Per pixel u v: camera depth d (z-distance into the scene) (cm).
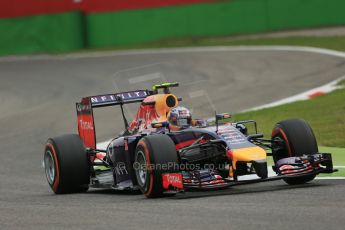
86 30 14725
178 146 3353
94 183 3734
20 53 14650
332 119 5547
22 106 8756
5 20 14650
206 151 3284
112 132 6362
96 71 11156
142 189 3195
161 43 13962
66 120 7350
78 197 3516
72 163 3662
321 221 2305
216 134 3209
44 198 3547
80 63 12350
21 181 4344
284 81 8319
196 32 14188
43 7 14762
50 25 14588
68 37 14562
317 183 3256
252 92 7806
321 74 8462
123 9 14600
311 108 6184
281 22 13588
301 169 3125
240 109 6806
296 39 11975
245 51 11444
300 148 3222
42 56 13962
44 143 6131
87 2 14725
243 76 9094
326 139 4888
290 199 2805
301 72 8825
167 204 2906
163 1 14362
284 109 6331
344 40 11081
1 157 5562
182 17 14262
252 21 13788
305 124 3297
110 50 13800
